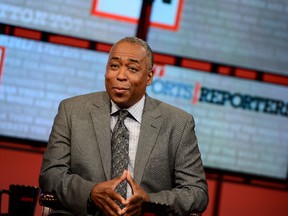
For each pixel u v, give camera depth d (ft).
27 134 17.92
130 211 10.03
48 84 18.03
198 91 18.66
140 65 10.98
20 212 9.41
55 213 10.57
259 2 18.88
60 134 11.30
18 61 17.89
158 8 18.39
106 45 18.24
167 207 8.85
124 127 11.24
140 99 11.48
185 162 11.42
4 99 17.81
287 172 19.04
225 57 18.80
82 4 18.10
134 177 10.96
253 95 18.94
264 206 19.01
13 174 17.78
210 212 18.74
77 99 11.68
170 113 11.69
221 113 18.81
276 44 19.04
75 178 10.62
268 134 19.04
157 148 11.24
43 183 10.91
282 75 19.07
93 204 10.36
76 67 18.15
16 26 17.85
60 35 18.03
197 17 18.58
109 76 10.97
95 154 11.03
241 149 18.93
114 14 18.22
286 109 19.03
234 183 18.88
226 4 18.74
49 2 17.98
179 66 18.53
